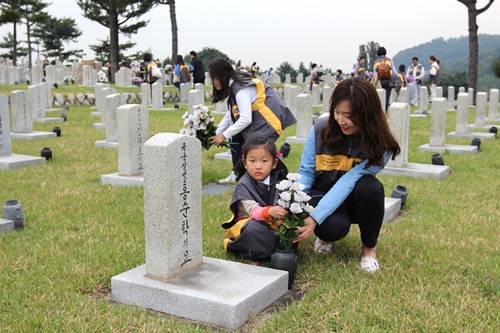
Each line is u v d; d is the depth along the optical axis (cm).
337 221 436
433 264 457
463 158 1013
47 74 2752
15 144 1116
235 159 727
